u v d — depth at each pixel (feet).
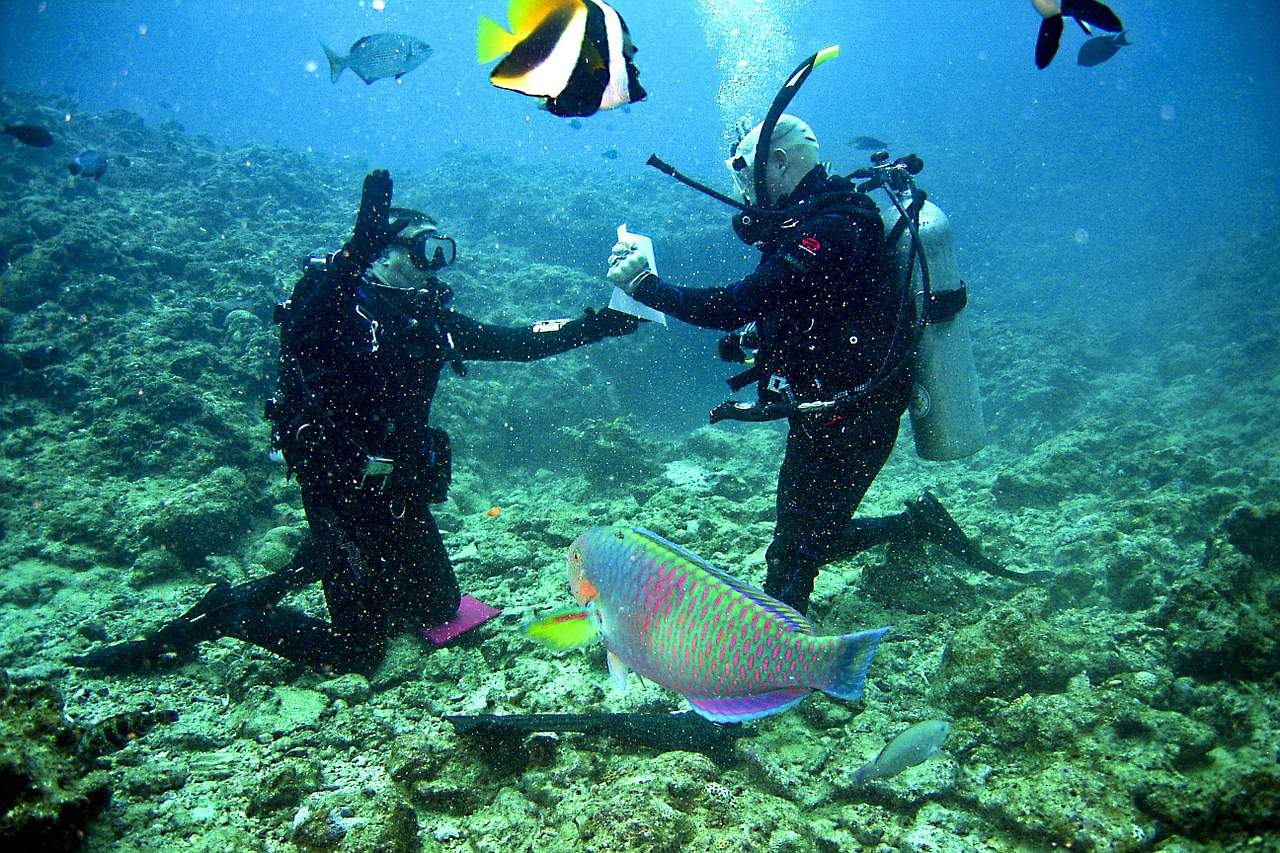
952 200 114.52
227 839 7.88
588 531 6.81
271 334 26.78
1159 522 18.56
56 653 13.85
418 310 12.10
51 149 45.06
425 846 8.39
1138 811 8.00
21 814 6.19
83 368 24.61
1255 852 7.48
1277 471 24.73
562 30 5.59
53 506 19.03
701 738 10.01
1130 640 11.92
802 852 7.97
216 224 40.37
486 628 14.34
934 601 14.03
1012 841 8.27
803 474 11.96
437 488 13.08
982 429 12.61
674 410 46.55
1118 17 7.16
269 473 23.08
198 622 12.73
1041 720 9.54
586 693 11.71
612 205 57.31
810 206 11.37
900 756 8.45
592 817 8.05
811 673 5.79
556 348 13.93
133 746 10.19
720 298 11.02
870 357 11.27
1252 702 9.78
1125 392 40.06
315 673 12.98
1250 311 49.37
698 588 6.09
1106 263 76.89
